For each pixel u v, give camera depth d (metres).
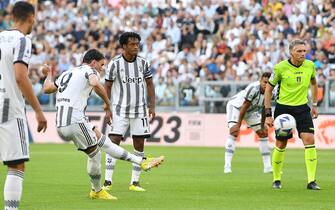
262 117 39.78
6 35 20.31
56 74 75.25
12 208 20.48
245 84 65.25
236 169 42.50
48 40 79.44
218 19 75.75
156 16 79.56
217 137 65.94
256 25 72.94
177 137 67.12
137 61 31.45
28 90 19.72
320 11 72.25
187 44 74.38
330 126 62.00
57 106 27.28
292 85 30.77
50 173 39.03
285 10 73.19
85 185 32.78
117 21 79.56
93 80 27.03
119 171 40.69
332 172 40.16
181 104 67.69
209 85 66.44
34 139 71.00
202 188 31.73
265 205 25.78
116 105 31.52
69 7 82.44
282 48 70.06
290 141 63.28
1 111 20.20
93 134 26.92
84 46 77.94
